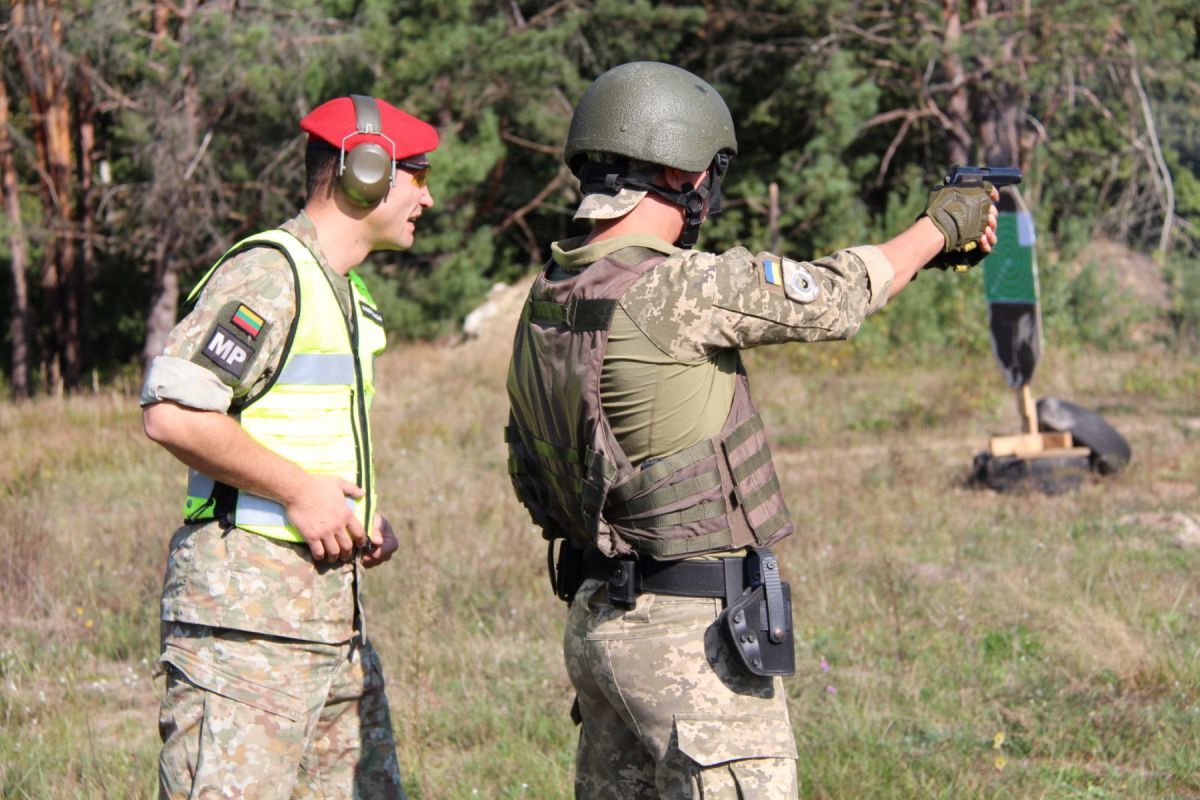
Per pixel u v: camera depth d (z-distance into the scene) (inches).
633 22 1047.6
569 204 1162.0
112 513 388.5
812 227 1047.6
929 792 184.4
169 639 124.2
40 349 1236.5
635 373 109.1
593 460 110.7
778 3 1026.7
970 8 1080.2
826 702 223.6
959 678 239.1
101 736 217.0
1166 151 1171.9
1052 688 228.5
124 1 915.4
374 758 136.5
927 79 1029.8
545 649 259.4
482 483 444.8
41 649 260.8
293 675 123.7
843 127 1012.5
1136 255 1074.1
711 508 111.1
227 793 120.5
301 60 888.3
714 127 115.3
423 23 950.4
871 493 413.4
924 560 328.5
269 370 123.4
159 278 1008.2
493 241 1131.9
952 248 117.9
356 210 129.3
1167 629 260.8
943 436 554.9
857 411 621.0
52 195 1077.1
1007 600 286.4
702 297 107.9
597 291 111.1
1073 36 982.4
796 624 274.2
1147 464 457.1
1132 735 206.4
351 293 131.9
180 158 928.3
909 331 838.5
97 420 629.6
